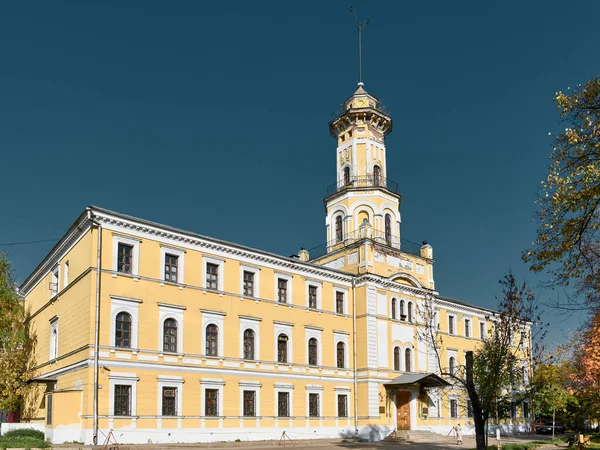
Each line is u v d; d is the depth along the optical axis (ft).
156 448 107.96
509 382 98.27
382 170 193.77
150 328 120.47
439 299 194.49
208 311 131.13
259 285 143.95
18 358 149.69
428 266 191.62
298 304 152.97
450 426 184.34
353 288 169.48
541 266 58.34
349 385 161.17
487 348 96.07
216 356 130.52
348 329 165.27
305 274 156.97
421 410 172.24
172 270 128.16
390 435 159.84
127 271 120.37
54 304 136.98
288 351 147.43
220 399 129.08
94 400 108.17
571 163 56.24
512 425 211.61
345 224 184.96
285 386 143.95
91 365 109.91
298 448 124.06
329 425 152.97
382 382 163.43
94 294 113.39
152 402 117.19
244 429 132.46
